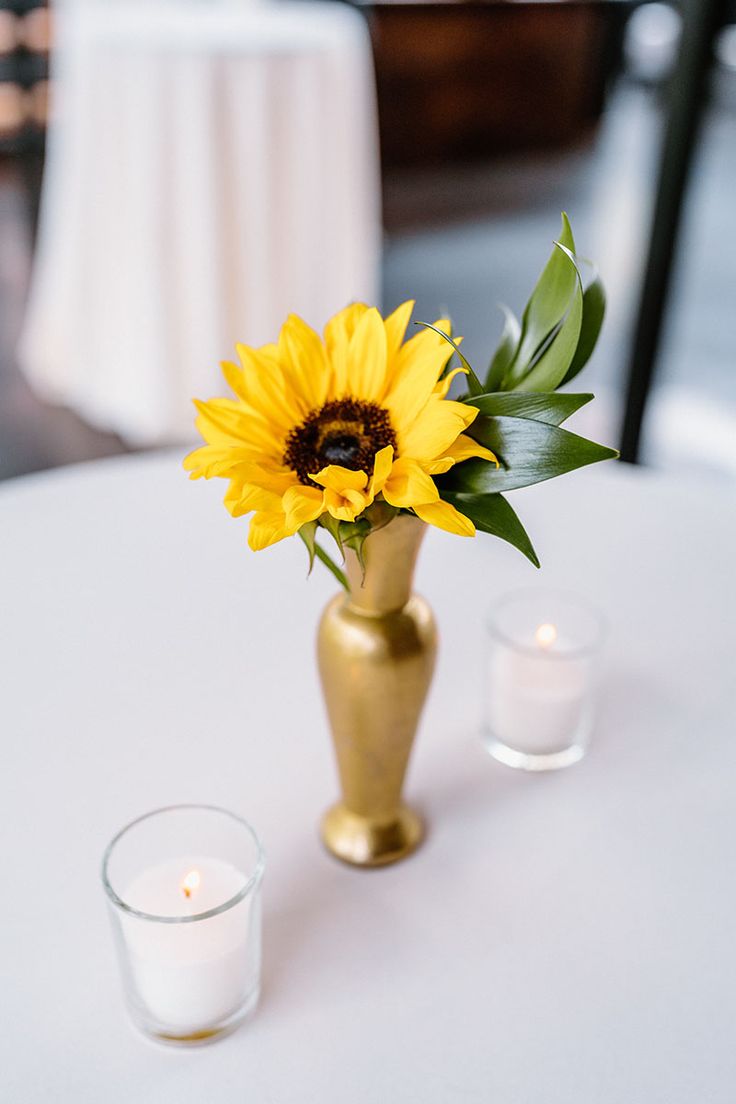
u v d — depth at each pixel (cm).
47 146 345
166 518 76
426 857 53
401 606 49
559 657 55
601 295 48
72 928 49
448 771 57
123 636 65
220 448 48
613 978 48
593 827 54
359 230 191
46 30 328
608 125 417
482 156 395
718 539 75
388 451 43
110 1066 45
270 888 51
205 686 62
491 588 69
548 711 56
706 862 53
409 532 46
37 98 338
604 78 411
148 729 59
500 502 45
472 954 49
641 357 166
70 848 52
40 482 80
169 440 183
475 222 321
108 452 183
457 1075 44
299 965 48
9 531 74
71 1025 46
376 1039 46
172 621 67
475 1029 46
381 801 52
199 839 48
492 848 53
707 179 308
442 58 366
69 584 69
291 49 167
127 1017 46
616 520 76
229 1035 46
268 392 48
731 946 49
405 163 379
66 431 190
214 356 175
